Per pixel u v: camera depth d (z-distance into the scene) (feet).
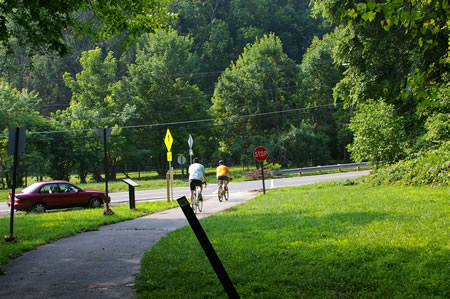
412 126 73.10
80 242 31.24
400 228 25.75
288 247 23.41
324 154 193.26
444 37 62.23
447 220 27.09
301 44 293.23
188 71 238.68
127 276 20.40
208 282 18.45
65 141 165.89
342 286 16.67
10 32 29.22
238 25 290.97
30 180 199.72
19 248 28.48
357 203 40.45
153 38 207.82
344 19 82.07
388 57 83.66
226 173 63.31
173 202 63.72
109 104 188.34
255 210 44.39
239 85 204.74
